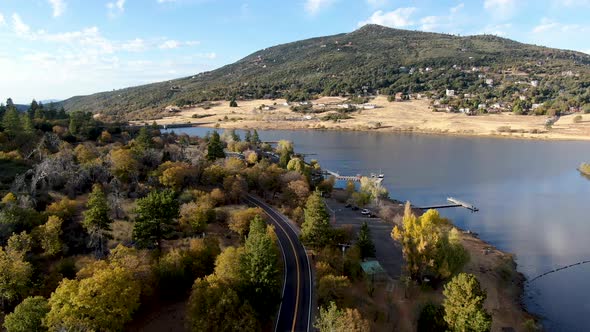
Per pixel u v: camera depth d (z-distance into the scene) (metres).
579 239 131.00
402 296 88.06
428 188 192.38
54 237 84.75
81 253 88.31
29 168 123.81
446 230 102.81
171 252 80.19
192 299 66.00
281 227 115.50
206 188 134.12
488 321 63.47
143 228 85.88
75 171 123.25
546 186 196.50
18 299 69.19
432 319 69.19
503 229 139.88
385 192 164.50
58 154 132.25
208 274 79.94
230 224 103.06
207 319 61.88
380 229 128.25
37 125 169.88
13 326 57.50
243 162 170.88
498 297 92.88
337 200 161.12
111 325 59.59
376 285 91.19
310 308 76.50
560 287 100.81
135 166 130.00
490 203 169.62
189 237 97.62
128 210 108.44
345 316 62.62
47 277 72.38
